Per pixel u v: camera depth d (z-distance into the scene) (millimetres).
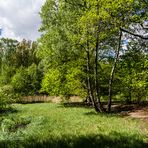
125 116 28922
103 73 41812
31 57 104312
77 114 31562
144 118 26438
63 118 28062
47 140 15930
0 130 21266
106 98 47125
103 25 27703
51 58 40125
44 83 49219
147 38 23219
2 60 104000
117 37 33656
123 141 15328
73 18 31984
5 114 33875
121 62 33594
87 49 34375
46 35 37688
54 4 35438
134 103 44312
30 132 19844
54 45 35844
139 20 22250
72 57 38125
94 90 42031
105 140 15578
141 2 21812
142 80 26672
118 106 40250
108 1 21938
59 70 42750
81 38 31734
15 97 61844
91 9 27062
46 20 36219
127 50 30281
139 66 27125
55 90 46062
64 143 14922
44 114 32438
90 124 23375
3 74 73750
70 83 41969
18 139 17141
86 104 46875
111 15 22562
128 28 23438
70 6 31969
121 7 21812
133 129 19859
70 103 50094
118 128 20516
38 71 68750
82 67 39562
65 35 34062
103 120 25906
